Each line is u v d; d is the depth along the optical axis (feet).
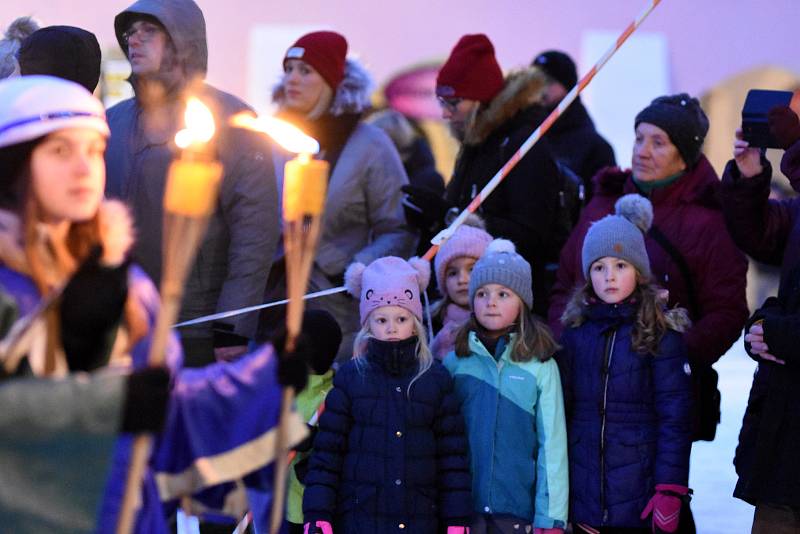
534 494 38.70
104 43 90.53
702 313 43.32
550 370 38.91
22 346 23.21
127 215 25.81
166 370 23.02
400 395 37.93
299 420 27.37
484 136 47.65
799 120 38.27
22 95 24.66
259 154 42.42
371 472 37.47
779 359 36.01
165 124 41.70
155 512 26.09
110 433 22.74
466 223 45.68
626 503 38.09
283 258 47.65
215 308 42.39
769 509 37.09
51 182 24.48
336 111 49.70
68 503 23.16
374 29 93.97
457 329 41.04
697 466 61.05
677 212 43.96
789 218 39.88
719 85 93.20
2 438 22.75
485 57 47.85
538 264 47.01
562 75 58.49
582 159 57.62
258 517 28.81
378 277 38.73
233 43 94.38
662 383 38.45
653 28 93.56
